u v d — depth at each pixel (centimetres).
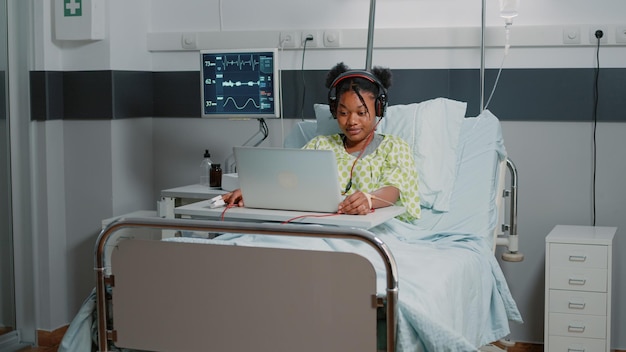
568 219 330
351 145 286
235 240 234
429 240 266
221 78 331
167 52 376
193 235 310
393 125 300
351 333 186
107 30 348
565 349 296
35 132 350
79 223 359
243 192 251
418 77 340
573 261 292
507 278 339
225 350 196
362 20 347
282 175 241
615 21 319
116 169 356
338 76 286
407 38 338
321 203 242
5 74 345
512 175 309
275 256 189
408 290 203
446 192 285
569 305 294
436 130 295
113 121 353
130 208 367
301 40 353
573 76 323
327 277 185
